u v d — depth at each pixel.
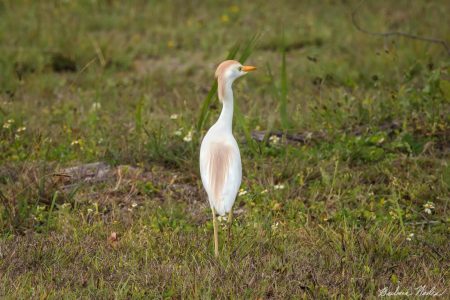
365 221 11.16
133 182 12.46
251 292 8.84
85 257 9.83
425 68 16.73
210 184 9.59
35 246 10.05
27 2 25.17
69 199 11.85
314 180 12.64
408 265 9.67
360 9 23.77
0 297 8.72
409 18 22.23
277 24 23.22
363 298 8.84
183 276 9.24
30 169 12.72
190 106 16.11
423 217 11.23
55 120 15.73
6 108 15.95
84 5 25.20
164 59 21.17
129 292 8.96
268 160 13.33
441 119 14.30
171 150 13.60
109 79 18.78
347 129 14.41
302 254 9.81
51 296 8.71
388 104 15.16
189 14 24.94
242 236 10.35
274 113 15.08
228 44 21.67
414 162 13.02
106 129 14.94
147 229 10.83
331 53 20.62
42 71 19.47
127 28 23.61
